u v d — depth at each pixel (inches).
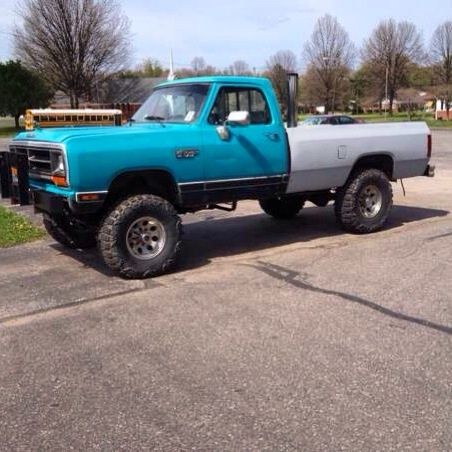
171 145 260.5
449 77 3026.6
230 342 184.9
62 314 216.7
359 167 335.9
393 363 167.0
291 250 303.1
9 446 131.7
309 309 212.1
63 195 248.2
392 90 3316.9
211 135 272.4
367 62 3476.9
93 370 168.7
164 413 143.6
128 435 134.6
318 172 312.2
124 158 248.2
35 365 173.5
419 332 188.9
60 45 2407.7
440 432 132.1
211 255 298.5
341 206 331.6
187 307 218.8
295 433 133.0
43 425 140.1
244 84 284.0
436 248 295.4
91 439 133.6
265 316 206.5
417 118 2869.1
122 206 252.2
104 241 252.2
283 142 296.8
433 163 781.9
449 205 433.7
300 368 165.2
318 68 3201.3
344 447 127.1
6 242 333.7
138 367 169.5
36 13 2367.1
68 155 237.1
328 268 264.7
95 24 2434.8
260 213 417.4
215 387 155.8
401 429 133.5
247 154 283.9
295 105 316.2
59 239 314.8
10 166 282.8
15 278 264.7
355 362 168.1
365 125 333.4
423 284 237.0
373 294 226.2
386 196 340.2
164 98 296.0
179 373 164.7
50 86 2504.9
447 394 149.0
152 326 201.0
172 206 263.0
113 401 150.4
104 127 273.3
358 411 141.6
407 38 3280.0
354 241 318.3
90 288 246.8
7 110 2471.7
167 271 266.2
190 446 129.3
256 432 133.9
